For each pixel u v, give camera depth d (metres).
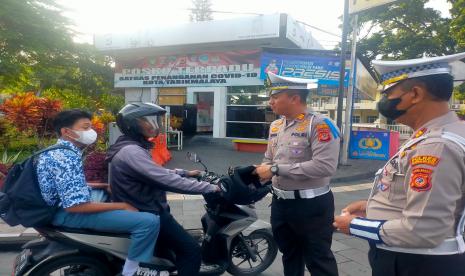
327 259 2.77
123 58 15.94
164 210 2.94
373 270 1.79
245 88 13.91
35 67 15.17
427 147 1.48
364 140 11.78
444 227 1.42
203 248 3.42
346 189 7.90
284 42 13.36
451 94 1.59
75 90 17.11
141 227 2.66
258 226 3.61
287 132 2.86
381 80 1.76
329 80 11.09
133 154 2.69
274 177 2.90
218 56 14.12
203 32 13.28
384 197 1.71
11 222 2.51
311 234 2.76
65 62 15.20
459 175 1.43
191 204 5.96
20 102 6.96
